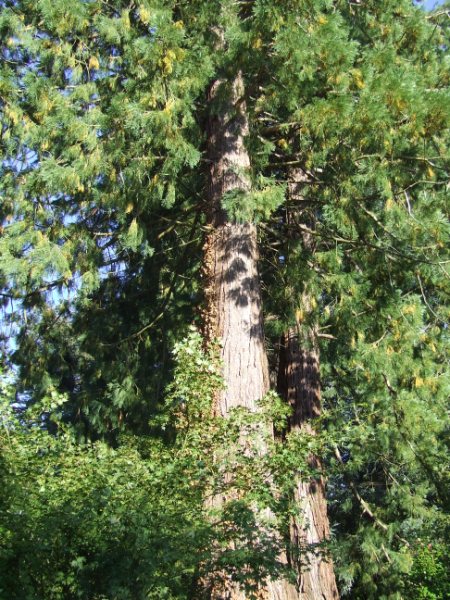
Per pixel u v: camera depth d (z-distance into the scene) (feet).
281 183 30.96
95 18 30.81
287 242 32.89
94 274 31.07
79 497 17.06
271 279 37.11
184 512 17.54
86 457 18.37
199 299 39.50
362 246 31.65
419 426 33.27
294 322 32.78
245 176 28.32
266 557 17.42
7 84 30.71
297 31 25.11
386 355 31.19
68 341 40.88
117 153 27.50
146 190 27.81
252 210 27.35
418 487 44.37
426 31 32.65
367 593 43.88
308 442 20.10
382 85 25.80
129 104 25.75
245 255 28.37
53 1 28.96
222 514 18.06
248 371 26.37
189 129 28.35
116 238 34.24
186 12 29.71
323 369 41.29
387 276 31.53
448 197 28.99
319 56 25.80
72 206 32.50
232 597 21.36
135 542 15.96
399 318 31.27
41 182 29.04
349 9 32.83
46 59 30.94
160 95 26.48
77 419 42.73
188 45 28.58
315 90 27.14
